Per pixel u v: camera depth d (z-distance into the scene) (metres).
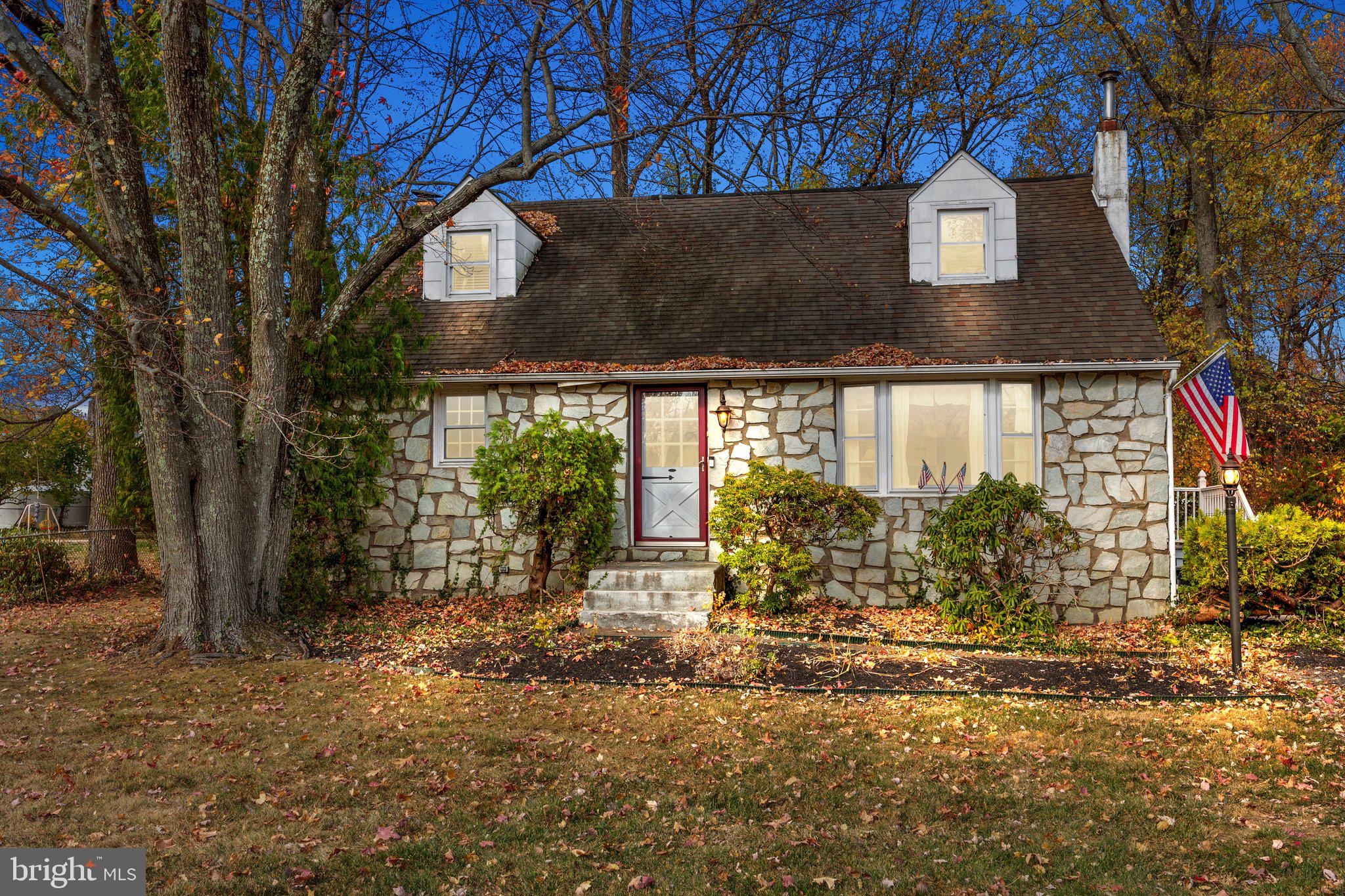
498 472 11.16
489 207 13.89
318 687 8.02
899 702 7.45
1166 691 7.67
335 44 9.79
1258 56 18.55
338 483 11.47
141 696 7.66
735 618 10.55
